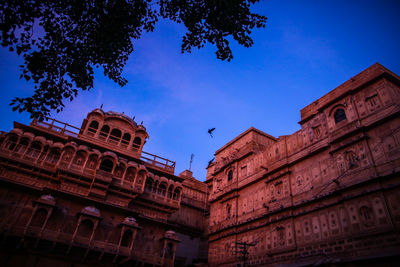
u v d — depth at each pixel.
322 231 24.17
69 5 13.10
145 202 36.34
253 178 36.03
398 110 21.81
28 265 25.31
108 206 31.80
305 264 23.77
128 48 14.93
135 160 37.47
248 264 30.81
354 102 25.75
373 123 23.19
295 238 26.38
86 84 13.98
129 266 30.45
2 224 25.97
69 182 31.31
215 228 39.53
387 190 20.50
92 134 36.75
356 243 21.02
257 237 31.34
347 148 24.69
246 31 13.87
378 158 22.05
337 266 21.39
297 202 27.77
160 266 31.92
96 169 32.09
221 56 14.62
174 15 14.27
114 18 13.80
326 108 28.45
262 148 40.31
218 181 44.00
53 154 32.47
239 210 36.53
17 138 31.08
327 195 24.50
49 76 12.84
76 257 27.75
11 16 11.24
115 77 15.15
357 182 22.28
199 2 13.68
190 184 49.34
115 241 30.91
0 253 25.39
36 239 25.77
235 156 41.66
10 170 30.12
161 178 38.66
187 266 41.25
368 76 25.39
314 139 28.86
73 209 30.09
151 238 34.53
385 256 18.44
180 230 43.47
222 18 13.53
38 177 31.12
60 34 13.26
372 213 20.70
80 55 13.69
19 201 28.61
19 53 11.98
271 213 30.02
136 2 13.91
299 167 29.45
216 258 37.06
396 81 24.39
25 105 12.32
